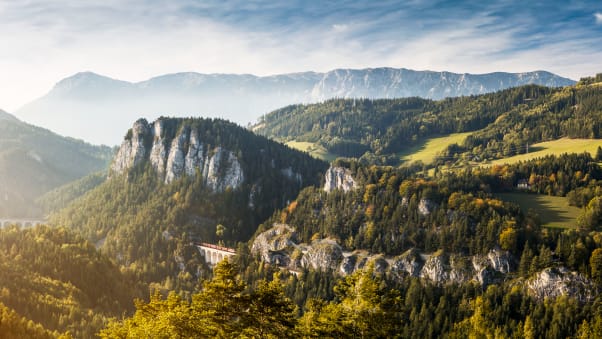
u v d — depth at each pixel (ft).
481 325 590.96
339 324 278.46
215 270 268.00
